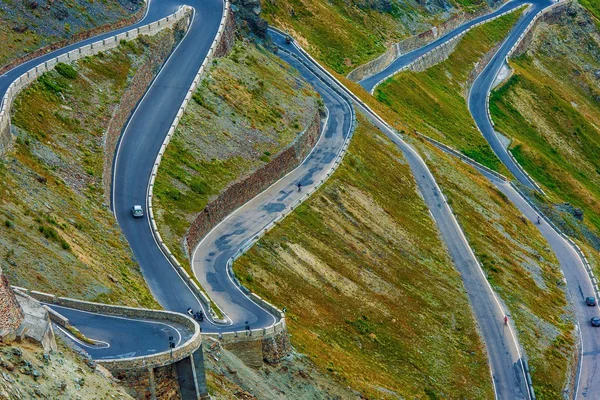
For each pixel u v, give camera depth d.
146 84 145.88
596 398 129.25
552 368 129.75
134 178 122.88
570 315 148.12
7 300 63.47
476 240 154.50
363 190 149.88
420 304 133.00
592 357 138.38
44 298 79.94
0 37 135.50
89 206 111.00
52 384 62.34
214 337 93.44
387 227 145.62
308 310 118.06
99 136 125.06
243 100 153.00
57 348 67.31
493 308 139.00
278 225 128.88
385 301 128.62
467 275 145.75
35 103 122.50
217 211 126.81
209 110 145.25
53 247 94.44
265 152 143.12
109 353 71.75
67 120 124.31
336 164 150.88
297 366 99.69
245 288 108.94
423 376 119.62
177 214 119.81
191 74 151.00
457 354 127.19
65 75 131.75
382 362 117.94
